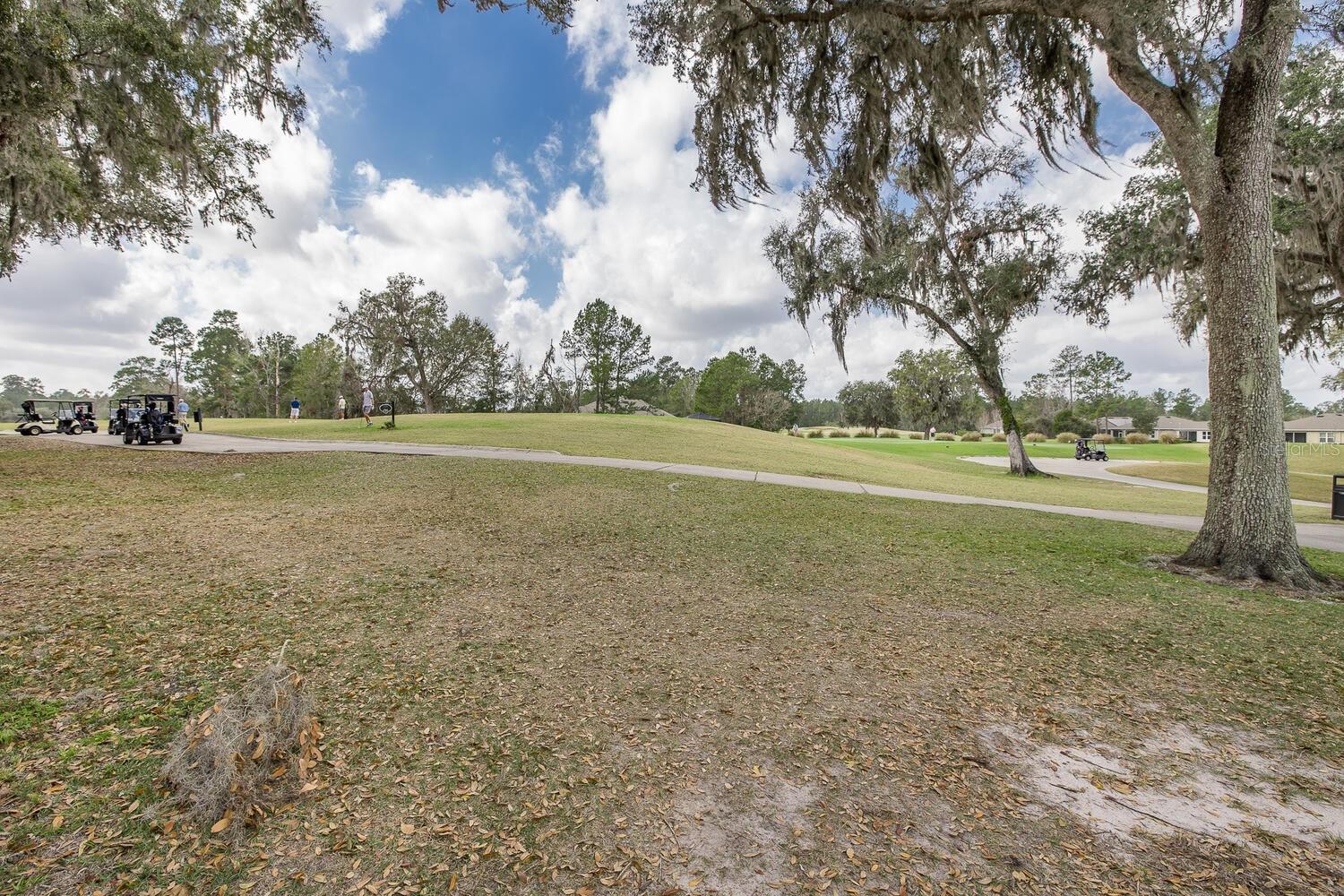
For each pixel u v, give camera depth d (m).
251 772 2.54
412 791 2.68
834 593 6.06
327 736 3.10
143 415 17.02
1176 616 5.54
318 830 2.40
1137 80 7.35
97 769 2.67
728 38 8.01
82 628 4.25
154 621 4.49
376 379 52.97
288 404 70.44
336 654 4.12
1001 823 2.57
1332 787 2.89
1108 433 75.31
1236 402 7.07
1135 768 3.04
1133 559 7.86
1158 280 14.94
